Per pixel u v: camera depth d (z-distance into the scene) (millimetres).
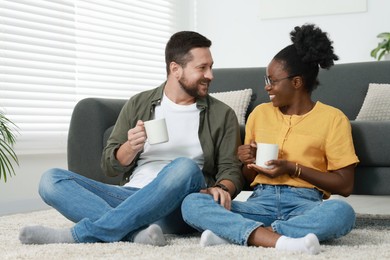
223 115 2410
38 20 4496
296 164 2217
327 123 2330
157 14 5879
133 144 2180
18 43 4367
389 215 3215
